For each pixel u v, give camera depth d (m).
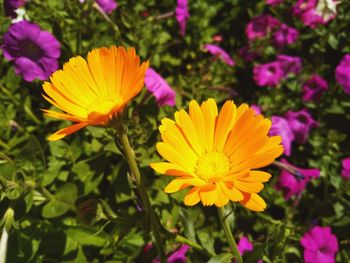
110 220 0.23
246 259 0.29
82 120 0.17
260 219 0.35
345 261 0.33
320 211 0.35
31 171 0.29
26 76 0.34
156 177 0.32
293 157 0.40
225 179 0.18
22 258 0.29
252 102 0.42
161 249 0.22
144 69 0.17
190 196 0.17
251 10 0.46
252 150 0.18
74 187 0.29
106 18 0.35
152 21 0.40
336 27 0.42
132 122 0.30
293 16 0.43
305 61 0.42
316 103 0.40
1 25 0.36
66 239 0.30
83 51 0.34
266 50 0.43
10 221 0.24
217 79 0.41
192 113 0.19
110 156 0.35
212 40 0.45
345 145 0.39
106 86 0.19
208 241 0.27
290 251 0.32
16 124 0.33
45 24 0.36
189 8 0.45
